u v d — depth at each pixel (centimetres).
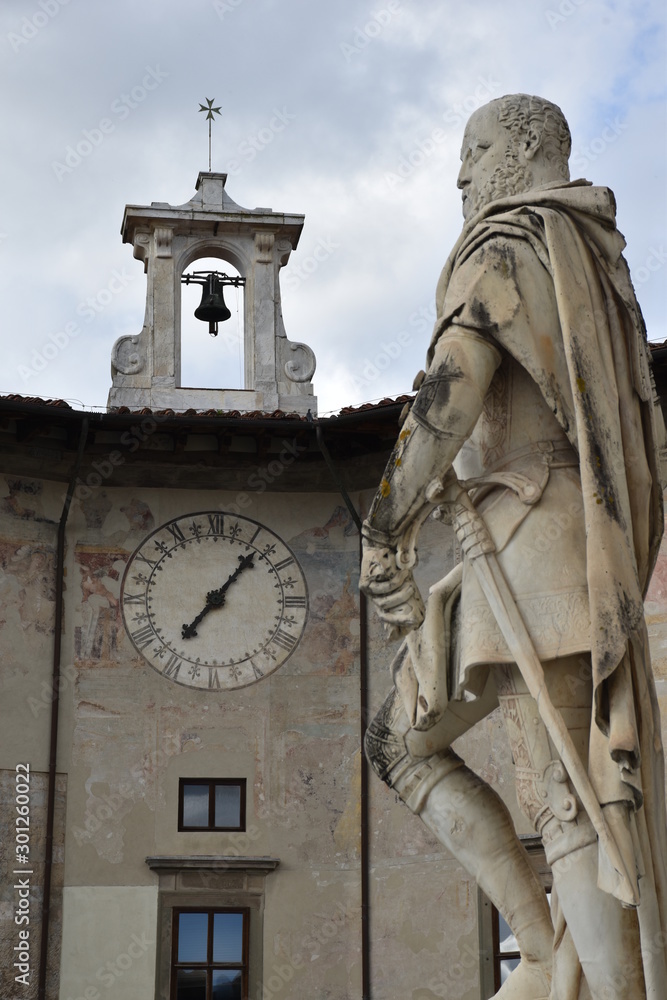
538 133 549
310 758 2141
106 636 2153
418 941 2009
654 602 1873
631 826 473
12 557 2136
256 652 2184
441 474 507
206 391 2492
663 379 1952
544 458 514
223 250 2611
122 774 2100
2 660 2089
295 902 2073
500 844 527
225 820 2109
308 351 2545
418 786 538
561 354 510
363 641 2181
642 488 511
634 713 476
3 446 2167
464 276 518
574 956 489
